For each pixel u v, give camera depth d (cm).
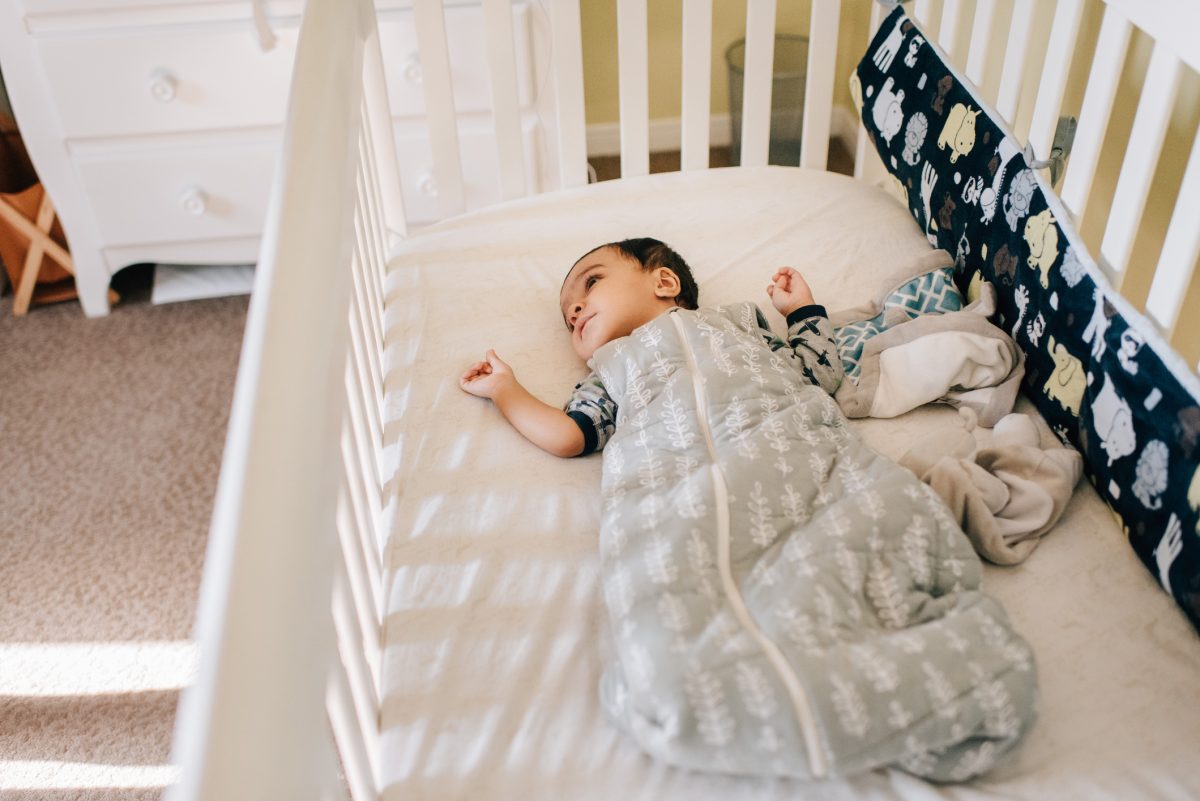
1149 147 98
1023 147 121
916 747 79
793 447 101
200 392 209
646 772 83
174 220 216
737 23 255
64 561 173
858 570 89
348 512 85
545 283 143
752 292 140
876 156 176
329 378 70
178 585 168
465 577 101
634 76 160
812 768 78
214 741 45
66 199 213
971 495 101
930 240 145
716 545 92
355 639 79
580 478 112
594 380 120
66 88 197
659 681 80
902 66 149
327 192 86
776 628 84
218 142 206
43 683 154
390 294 143
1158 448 94
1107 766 83
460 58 196
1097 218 137
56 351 222
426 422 120
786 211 153
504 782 83
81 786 140
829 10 155
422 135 206
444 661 92
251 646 49
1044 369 114
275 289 71
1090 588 97
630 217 154
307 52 103
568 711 88
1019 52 123
